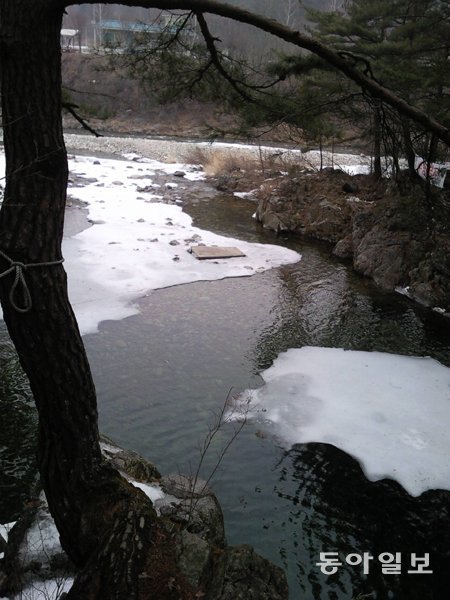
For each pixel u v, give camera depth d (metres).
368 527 6.66
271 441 8.08
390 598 5.75
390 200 16.58
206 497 5.30
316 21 17.97
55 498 3.79
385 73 10.58
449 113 10.66
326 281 14.80
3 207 3.37
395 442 8.18
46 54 3.24
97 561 3.62
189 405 8.79
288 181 20.84
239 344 10.91
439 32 13.72
